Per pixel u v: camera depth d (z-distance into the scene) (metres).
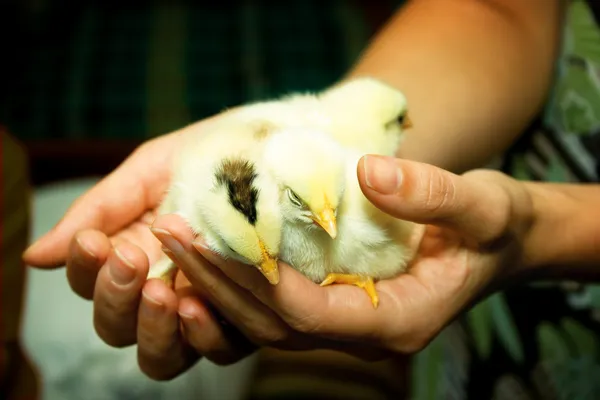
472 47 0.49
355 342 0.40
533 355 0.50
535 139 0.51
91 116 0.97
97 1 1.22
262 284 0.35
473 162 0.49
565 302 0.48
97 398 0.68
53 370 0.67
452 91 0.47
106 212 0.41
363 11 1.22
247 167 0.34
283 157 0.35
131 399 0.69
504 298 0.51
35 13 1.13
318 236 0.37
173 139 0.43
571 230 0.40
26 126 0.95
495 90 0.48
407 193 0.34
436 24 0.51
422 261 0.40
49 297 0.69
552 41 0.50
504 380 0.51
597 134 0.47
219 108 0.99
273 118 0.40
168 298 0.38
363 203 0.37
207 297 0.39
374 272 0.39
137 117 0.97
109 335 0.41
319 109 0.41
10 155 0.56
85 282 0.40
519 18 0.50
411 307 0.38
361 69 0.50
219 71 1.07
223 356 0.42
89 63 1.08
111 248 0.38
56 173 0.90
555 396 0.49
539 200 0.40
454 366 0.54
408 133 0.46
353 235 0.37
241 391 0.79
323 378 0.84
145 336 0.39
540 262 0.41
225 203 0.34
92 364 0.68
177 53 1.11
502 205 0.36
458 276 0.38
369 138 0.41
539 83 0.49
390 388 0.83
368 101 0.42
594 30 0.48
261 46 1.12
